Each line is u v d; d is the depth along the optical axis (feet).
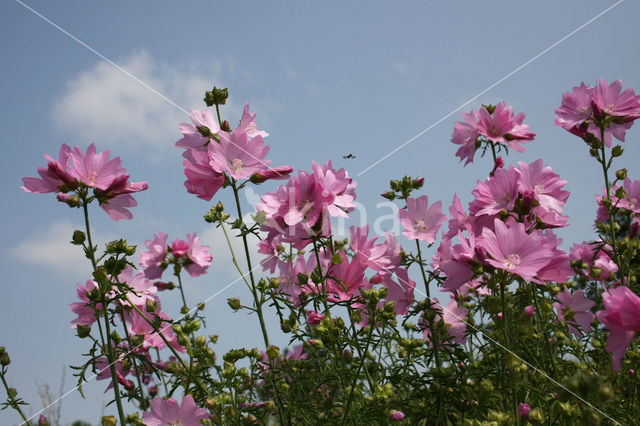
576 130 2.78
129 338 2.55
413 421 2.51
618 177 2.87
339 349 2.35
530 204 2.37
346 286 2.58
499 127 2.84
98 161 2.32
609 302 1.86
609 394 1.92
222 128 2.52
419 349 2.60
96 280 2.20
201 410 2.19
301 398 2.54
